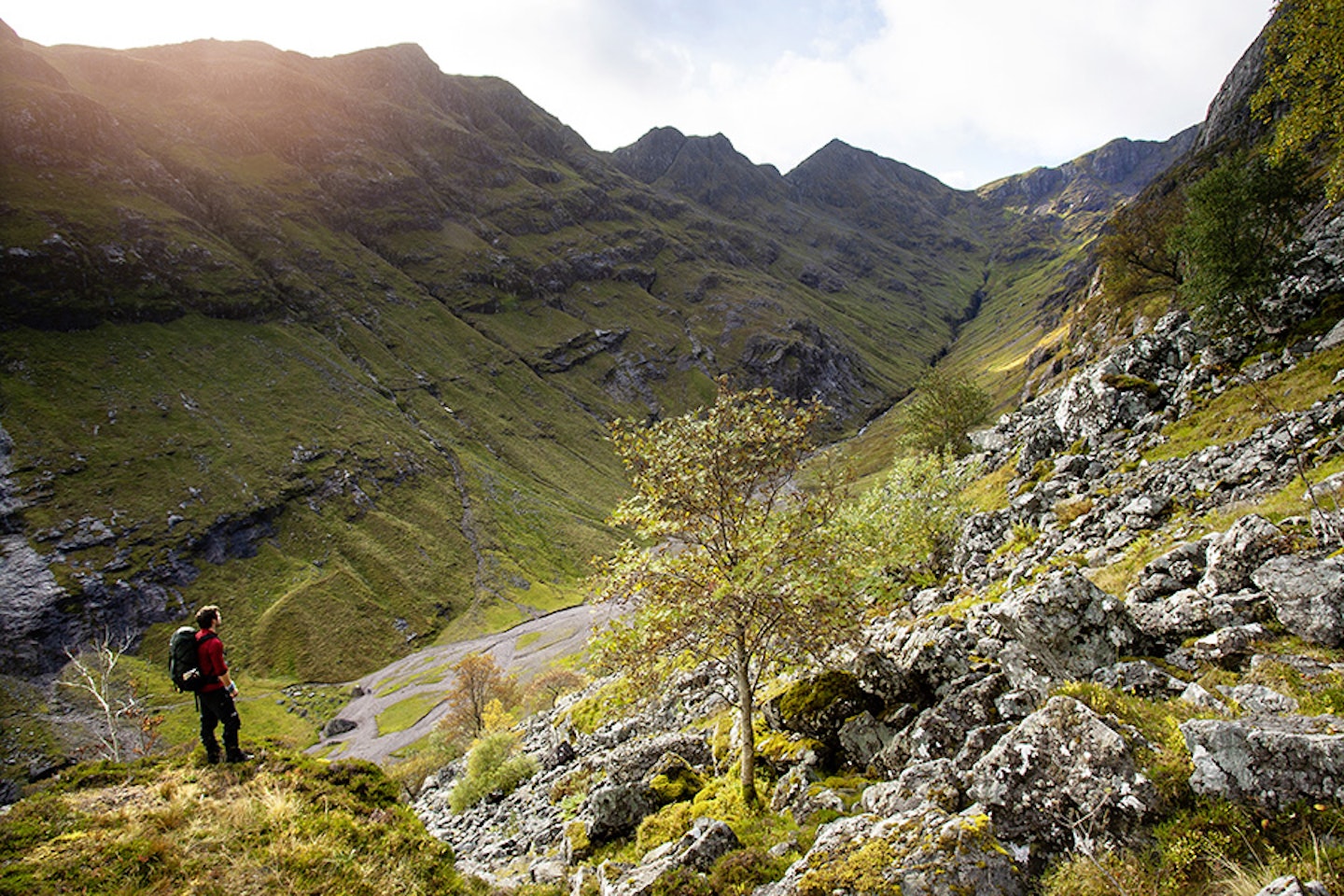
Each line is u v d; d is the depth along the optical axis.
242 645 152.00
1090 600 12.55
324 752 115.75
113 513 167.38
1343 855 6.07
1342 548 12.55
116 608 149.88
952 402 80.00
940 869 7.59
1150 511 24.61
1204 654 11.56
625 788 17.80
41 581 146.88
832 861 8.69
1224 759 7.51
